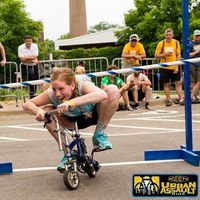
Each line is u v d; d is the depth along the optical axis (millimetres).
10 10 35750
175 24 30578
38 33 37281
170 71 12688
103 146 5000
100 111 4941
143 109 12469
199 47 12445
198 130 8344
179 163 5598
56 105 4906
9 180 5109
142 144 7031
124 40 33469
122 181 4875
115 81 11984
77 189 4645
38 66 13352
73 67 14438
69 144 4742
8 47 35719
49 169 5547
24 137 8352
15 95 14039
